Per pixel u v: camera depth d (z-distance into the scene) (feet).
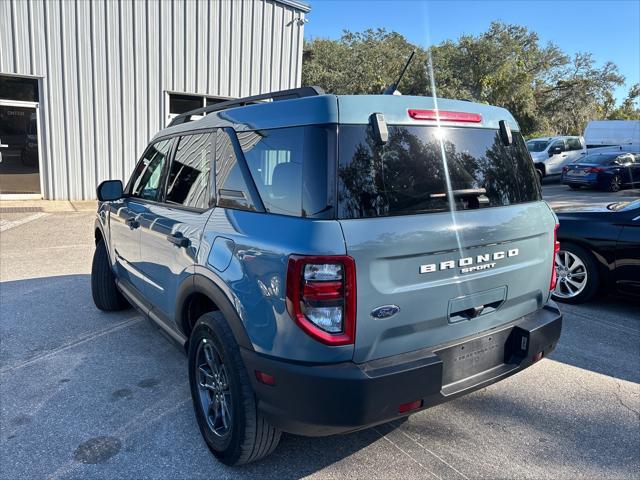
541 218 9.91
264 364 7.73
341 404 7.30
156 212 11.87
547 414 10.93
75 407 11.01
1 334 15.03
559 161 68.54
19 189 40.93
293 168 7.91
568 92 134.21
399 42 145.28
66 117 41.14
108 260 16.10
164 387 11.94
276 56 49.16
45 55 39.68
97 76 41.70
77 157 42.01
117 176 43.65
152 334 15.15
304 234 7.32
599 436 10.12
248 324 7.97
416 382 7.73
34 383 12.07
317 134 7.69
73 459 9.22
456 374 8.67
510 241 9.17
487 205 9.04
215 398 9.32
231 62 46.73
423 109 8.50
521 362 9.34
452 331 8.48
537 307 10.21
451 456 9.46
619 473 8.99
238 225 8.57
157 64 43.73
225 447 8.76
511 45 121.08
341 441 9.91
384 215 7.71
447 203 8.43
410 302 7.80
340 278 7.19
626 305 18.24
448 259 8.18
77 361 13.29
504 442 9.91
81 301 18.08
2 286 19.81
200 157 10.61
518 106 120.06
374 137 7.87
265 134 8.65
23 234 29.89
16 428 10.18
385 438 10.02
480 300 8.77
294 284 7.22
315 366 7.34
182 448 9.62
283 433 10.11
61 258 24.47
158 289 11.73
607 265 17.19
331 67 131.64
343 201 7.45
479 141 9.29
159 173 12.75
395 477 8.84
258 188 8.54
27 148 40.73
